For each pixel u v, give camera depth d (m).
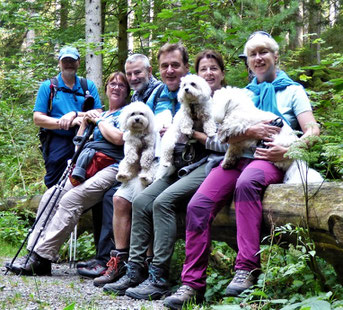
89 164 4.50
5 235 6.43
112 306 3.26
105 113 4.93
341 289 3.10
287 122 3.58
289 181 3.30
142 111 3.99
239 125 3.33
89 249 5.67
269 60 3.79
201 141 3.71
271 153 3.28
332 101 5.37
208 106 3.68
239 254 3.11
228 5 8.10
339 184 2.94
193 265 3.25
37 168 8.96
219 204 3.36
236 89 3.53
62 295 3.57
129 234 4.04
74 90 5.40
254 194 3.14
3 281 4.04
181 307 3.15
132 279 3.69
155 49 9.56
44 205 4.71
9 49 13.84
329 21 11.32
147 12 10.00
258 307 2.80
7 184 7.85
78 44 8.78
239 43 5.66
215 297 3.52
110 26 12.14
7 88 10.05
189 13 7.01
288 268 3.01
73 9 11.27
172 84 4.16
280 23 6.04
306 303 2.55
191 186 3.59
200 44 7.08
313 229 2.96
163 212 3.54
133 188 4.04
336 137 4.16
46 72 9.47
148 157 3.99
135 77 4.53
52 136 5.20
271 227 3.14
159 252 3.54
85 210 4.58
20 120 8.71
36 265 4.45
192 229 3.27
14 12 10.49
